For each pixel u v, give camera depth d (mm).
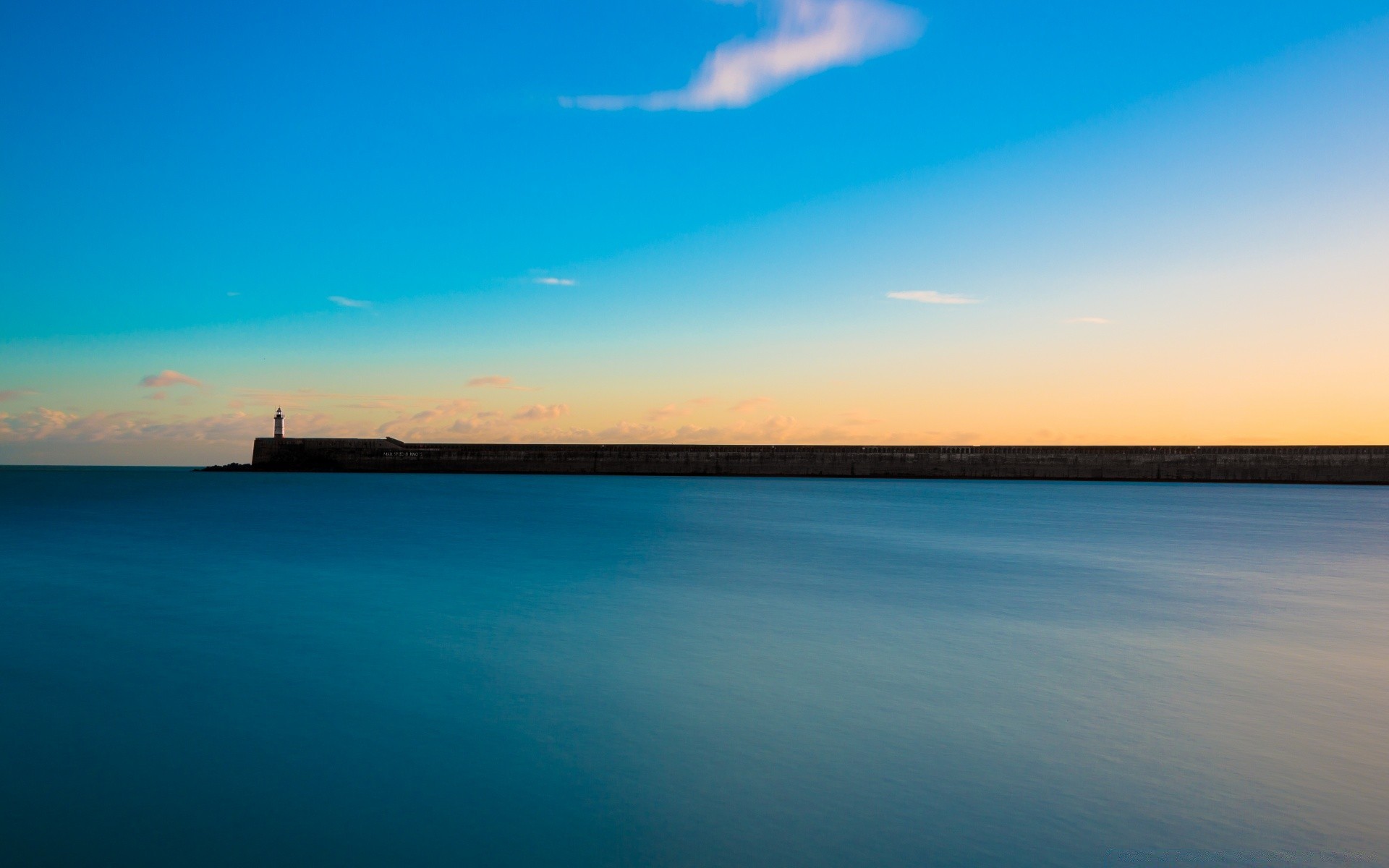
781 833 3953
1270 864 3637
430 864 3643
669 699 6094
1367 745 5172
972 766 4797
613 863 3650
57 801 4254
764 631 8594
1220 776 4648
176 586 11492
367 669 6941
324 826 3998
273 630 8531
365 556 15266
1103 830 3979
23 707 5848
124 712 5750
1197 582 12609
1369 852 3750
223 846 3789
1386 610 10203
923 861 3676
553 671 6902
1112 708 5941
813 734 5344
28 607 9820
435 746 5102
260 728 5426
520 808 4219
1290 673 6988
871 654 7598
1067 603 10555
